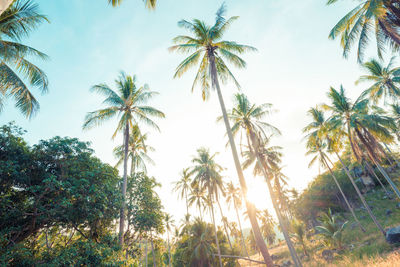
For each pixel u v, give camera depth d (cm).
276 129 1892
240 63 1461
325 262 1791
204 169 2909
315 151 3177
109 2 718
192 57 1445
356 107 2016
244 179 1148
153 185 2492
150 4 732
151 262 3931
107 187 1334
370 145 1948
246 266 2966
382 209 2777
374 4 1180
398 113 2980
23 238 1104
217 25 1404
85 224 1387
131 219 2086
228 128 1262
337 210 3516
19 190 1110
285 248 3081
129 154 2347
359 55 1464
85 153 1284
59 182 1032
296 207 4053
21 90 1007
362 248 1720
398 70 2094
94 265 1076
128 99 1905
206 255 2178
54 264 921
